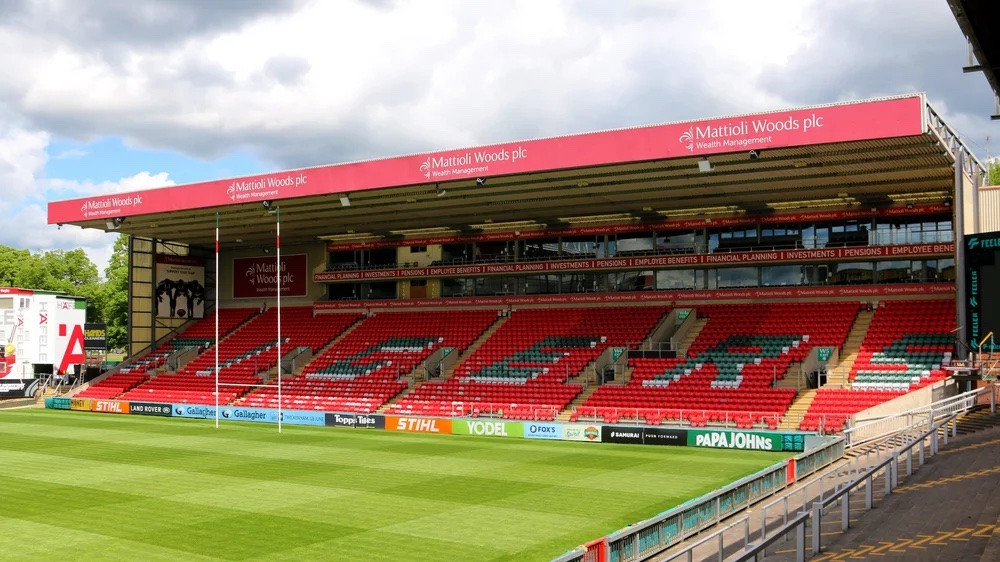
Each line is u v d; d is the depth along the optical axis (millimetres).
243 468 34406
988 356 38438
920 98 33812
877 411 38688
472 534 23250
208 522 24656
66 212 59156
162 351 68625
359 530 23688
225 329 69812
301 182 49312
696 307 54750
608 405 47562
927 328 46406
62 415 58156
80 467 34750
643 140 39500
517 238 60875
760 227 53594
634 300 56844
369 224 60844
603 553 17344
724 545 20766
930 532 20094
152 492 29234
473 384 53406
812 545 18953
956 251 40906
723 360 49125
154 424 52000
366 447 40938
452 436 45594
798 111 36125
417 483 30922
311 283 69312
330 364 60562
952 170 42156
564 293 59625
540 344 56031
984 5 13625
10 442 42969
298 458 37219
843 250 49750
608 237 58188
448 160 44500
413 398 53406
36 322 73875
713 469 33969
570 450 39750
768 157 39531
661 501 27641
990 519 20953
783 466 27656
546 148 41875
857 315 49719
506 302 61375
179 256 71125
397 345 60844
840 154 38781
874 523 21266
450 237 63250
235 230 63875
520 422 44906
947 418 33188
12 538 22844
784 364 47156
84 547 21922
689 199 50344
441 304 63688
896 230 49938
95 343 91812
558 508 26578
